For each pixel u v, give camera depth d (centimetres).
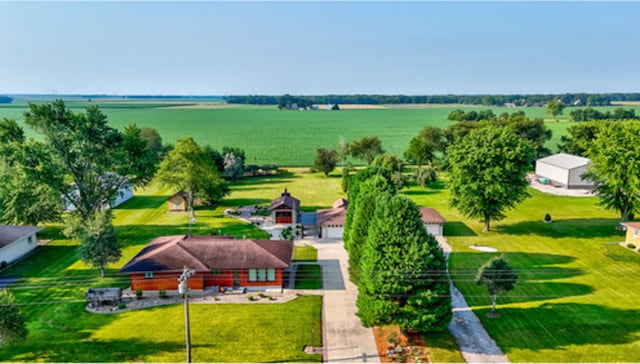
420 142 10812
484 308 3816
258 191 9119
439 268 3162
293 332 3425
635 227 5206
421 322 3102
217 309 3819
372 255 3231
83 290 4209
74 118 5538
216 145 18062
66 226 5025
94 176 5909
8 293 3136
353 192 5288
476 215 6072
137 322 3588
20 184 5566
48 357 3073
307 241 5794
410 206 3278
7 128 5916
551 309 3775
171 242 4528
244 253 4288
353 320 3628
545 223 6481
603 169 5803
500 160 5853
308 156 15012
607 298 3972
